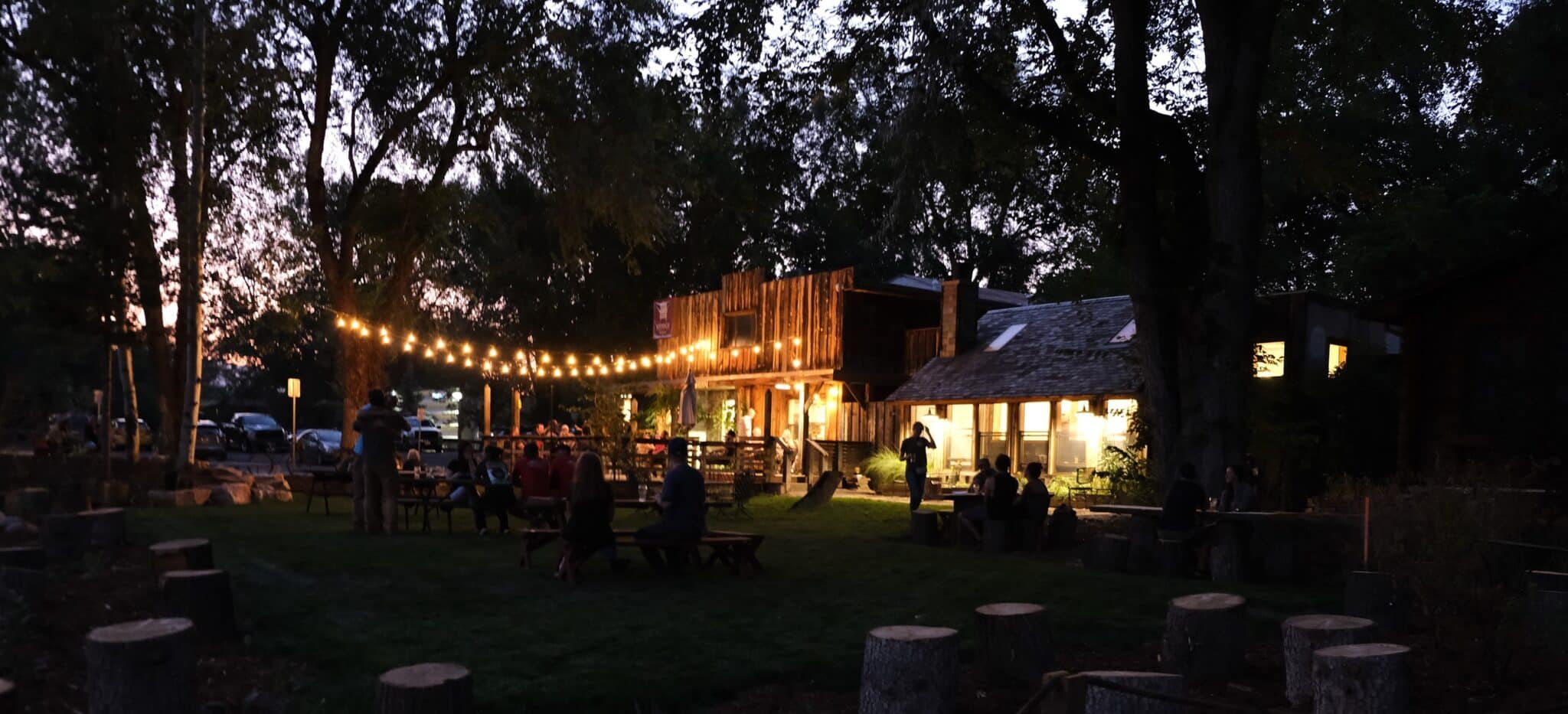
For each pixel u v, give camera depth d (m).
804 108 16.56
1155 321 13.76
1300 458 18.48
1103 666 7.31
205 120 22.69
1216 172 13.29
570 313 43.03
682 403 23.62
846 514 18.92
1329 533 11.32
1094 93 15.89
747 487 19.31
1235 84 13.18
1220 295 13.09
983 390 25.11
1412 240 22.95
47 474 19.88
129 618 7.62
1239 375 13.01
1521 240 22.53
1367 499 9.27
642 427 26.42
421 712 4.80
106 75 20.88
